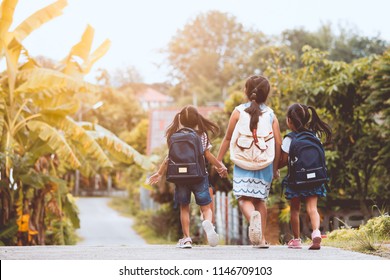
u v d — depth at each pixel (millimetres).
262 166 7562
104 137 19625
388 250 7738
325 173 7652
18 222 18641
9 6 17828
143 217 40281
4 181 17750
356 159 17094
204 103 80625
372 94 15711
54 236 21938
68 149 18328
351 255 7121
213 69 89250
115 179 72938
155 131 54344
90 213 51281
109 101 75125
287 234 16062
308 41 54094
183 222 8102
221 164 8070
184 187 7957
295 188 7703
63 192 19281
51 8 18703
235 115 7750
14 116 19031
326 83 17500
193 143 7828
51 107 19031
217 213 23891
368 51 53969
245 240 18984
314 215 7703
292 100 18391
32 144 19188
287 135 7828
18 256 7191
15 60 18375
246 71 74688
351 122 17594
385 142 16812
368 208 16641
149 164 19984
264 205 7941
